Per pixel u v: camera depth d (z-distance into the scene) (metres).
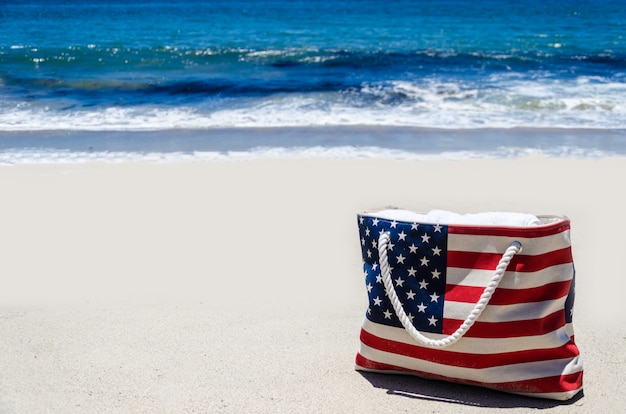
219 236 3.48
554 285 2.18
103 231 3.56
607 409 2.18
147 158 4.97
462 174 4.47
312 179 4.38
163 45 12.42
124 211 3.83
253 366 2.39
